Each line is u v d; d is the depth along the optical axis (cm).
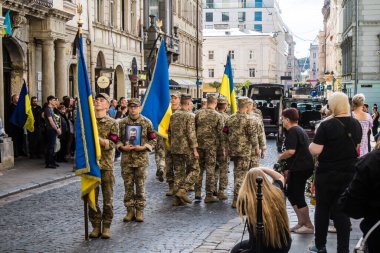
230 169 1978
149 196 1367
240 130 1225
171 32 4881
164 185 1541
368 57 5278
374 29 5253
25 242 927
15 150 2105
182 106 1263
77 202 1276
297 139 912
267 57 11462
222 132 1304
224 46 11544
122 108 2239
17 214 1147
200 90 7181
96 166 925
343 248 747
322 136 746
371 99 5288
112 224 1062
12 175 1664
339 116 752
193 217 1128
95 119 937
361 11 5266
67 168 1839
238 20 14450
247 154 1225
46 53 2397
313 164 917
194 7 6744
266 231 487
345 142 744
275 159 2262
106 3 3381
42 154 2128
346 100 754
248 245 505
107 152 954
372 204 508
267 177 507
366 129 1049
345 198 519
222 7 14500
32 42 2381
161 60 1300
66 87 2612
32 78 2394
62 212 1167
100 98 968
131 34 3866
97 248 890
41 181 1541
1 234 981
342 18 7019
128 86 3812
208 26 14600
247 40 11475
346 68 6166
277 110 3409
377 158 498
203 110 1307
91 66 3055
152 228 1029
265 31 14375
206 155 1294
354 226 966
